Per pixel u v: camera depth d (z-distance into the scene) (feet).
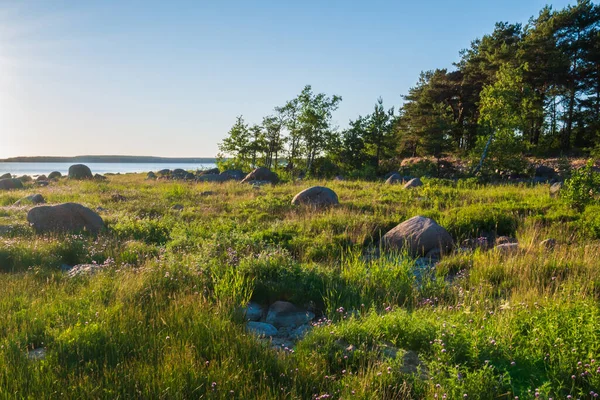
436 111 145.79
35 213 46.73
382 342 18.61
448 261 35.24
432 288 27.63
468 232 45.88
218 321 20.33
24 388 14.48
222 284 26.16
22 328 19.49
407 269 30.04
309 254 38.27
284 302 26.08
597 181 52.24
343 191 79.87
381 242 42.01
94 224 47.09
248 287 27.12
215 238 39.50
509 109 110.11
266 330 22.44
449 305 25.02
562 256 32.30
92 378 14.93
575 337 17.20
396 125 189.67
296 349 18.51
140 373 15.34
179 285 26.61
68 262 36.24
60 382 14.66
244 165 154.51
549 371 15.74
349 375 15.47
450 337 17.51
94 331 18.70
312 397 14.58
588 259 31.09
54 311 21.88
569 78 148.15
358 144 160.97
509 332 18.71
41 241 38.60
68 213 46.68
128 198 77.77
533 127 150.00
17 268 32.40
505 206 54.03
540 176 113.19
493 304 24.36
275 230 46.01
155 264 30.40
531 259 31.68
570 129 151.02
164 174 151.33
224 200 72.74
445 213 50.96
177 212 60.34
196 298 23.91
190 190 86.94
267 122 160.45
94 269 30.63
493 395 14.26
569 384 15.30
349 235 43.70
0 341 18.19
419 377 15.57
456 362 16.62
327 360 17.20
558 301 22.08
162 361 16.17
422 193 70.85
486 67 155.74
